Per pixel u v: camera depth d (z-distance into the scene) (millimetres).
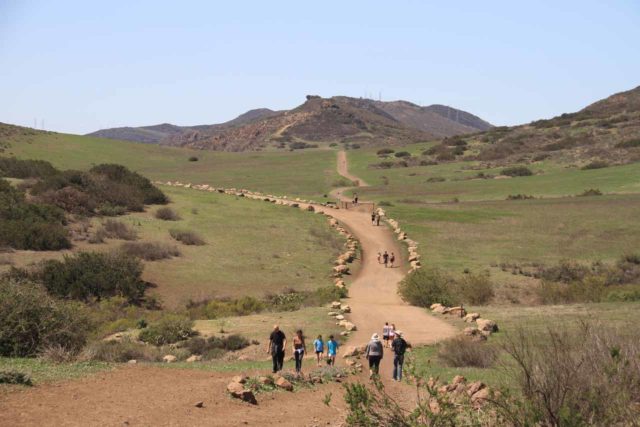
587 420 7973
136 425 10812
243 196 93062
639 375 8344
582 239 66625
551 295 44781
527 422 8094
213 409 12828
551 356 8664
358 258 63969
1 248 51219
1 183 64562
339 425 12062
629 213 75500
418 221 77938
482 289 45844
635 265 55594
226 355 26812
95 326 30125
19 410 10914
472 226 74750
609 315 30578
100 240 58000
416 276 45094
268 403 14336
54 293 42000
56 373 14531
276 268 57312
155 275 51438
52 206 62250
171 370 17109
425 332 32094
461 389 12680
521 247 65062
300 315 37312
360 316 38094
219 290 49219
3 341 18719
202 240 64062
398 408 8930
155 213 73375
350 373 20094
